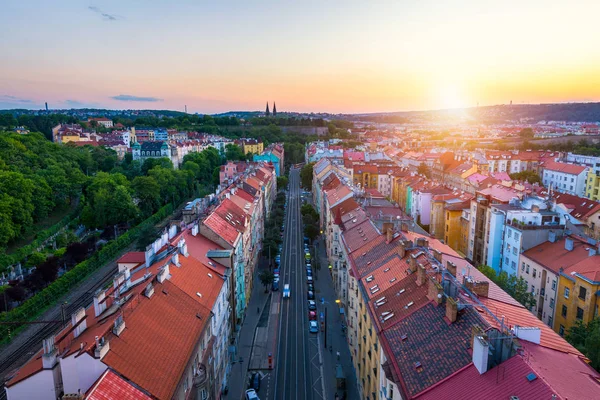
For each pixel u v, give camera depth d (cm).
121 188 15975
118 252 13788
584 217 12238
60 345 4775
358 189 13188
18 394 4200
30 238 14038
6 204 12681
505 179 18262
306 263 13062
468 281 5366
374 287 6575
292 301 10538
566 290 7594
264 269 12612
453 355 4162
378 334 5322
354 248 8700
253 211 12231
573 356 4128
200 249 7975
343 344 8556
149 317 5062
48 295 10119
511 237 9569
